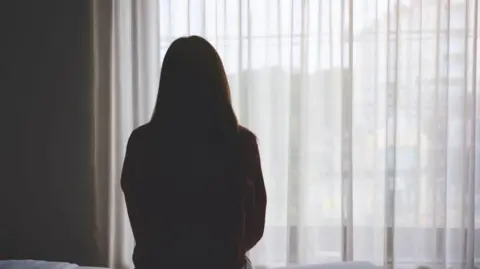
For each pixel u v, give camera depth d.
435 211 2.50
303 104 2.52
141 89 2.57
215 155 1.14
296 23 2.51
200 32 2.57
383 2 2.51
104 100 2.59
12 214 2.66
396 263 2.55
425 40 2.51
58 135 2.62
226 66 2.56
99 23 2.59
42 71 2.62
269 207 2.58
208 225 1.14
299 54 2.51
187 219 1.14
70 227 2.63
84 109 2.60
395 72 2.47
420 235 2.55
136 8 2.55
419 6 2.48
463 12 2.47
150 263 1.15
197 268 1.14
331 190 2.56
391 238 2.49
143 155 1.16
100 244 2.60
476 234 2.54
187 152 1.14
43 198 2.64
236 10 2.56
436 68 2.48
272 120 2.57
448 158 2.54
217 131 1.15
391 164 2.48
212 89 1.16
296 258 2.51
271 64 2.56
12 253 2.65
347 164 2.49
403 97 2.52
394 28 2.47
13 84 2.64
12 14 2.63
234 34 2.56
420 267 2.54
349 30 2.48
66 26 2.60
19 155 2.65
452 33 2.49
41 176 2.64
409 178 2.53
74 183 2.62
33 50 2.63
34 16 2.62
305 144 2.53
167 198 1.14
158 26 2.58
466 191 2.48
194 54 1.17
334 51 2.54
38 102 2.63
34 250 2.65
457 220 2.53
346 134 2.49
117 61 2.59
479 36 2.50
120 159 2.60
